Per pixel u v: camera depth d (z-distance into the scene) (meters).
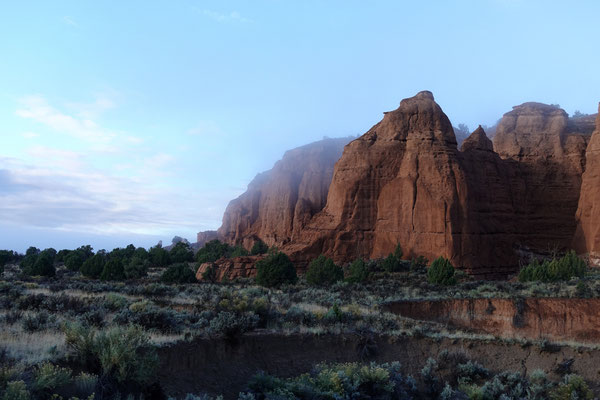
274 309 25.72
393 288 45.69
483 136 88.94
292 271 49.59
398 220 78.31
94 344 13.76
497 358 22.19
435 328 25.38
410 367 21.27
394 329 24.64
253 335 19.92
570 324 29.22
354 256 79.62
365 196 82.38
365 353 21.25
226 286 47.88
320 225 84.25
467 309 32.25
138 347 15.03
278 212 129.38
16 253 108.94
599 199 74.50
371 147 84.88
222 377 17.05
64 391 11.77
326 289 45.19
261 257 76.38
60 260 98.19
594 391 19.62
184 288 41.19
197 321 21.36
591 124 100.81
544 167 93.94
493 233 80.38
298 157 136.62
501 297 33.38
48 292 32.34
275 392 15.69
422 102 85.50
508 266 79.88
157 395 13.83
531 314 30.36
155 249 106.38
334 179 87.62
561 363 21.30
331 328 22.47
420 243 75.25
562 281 43.12
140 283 50.94
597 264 70.44
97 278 59.16
